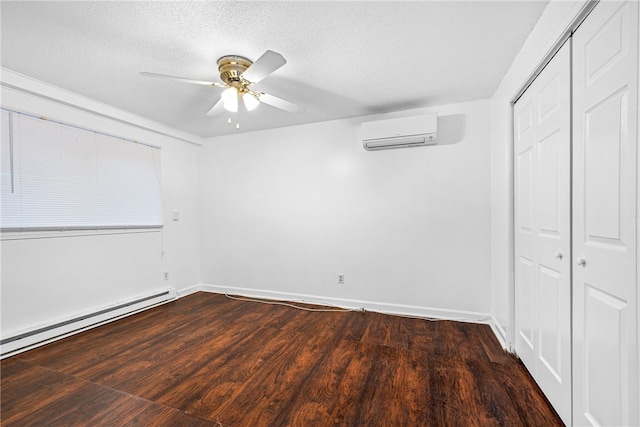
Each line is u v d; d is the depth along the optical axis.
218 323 2.68
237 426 1.36
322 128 3.22
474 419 1.38
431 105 2.74
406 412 1.44
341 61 1.94
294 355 2.05
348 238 3.13
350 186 3.11
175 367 1.90
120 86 2.29
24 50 1.77
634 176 0.89
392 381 1.71
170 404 1.52
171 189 3.49
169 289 3.41
